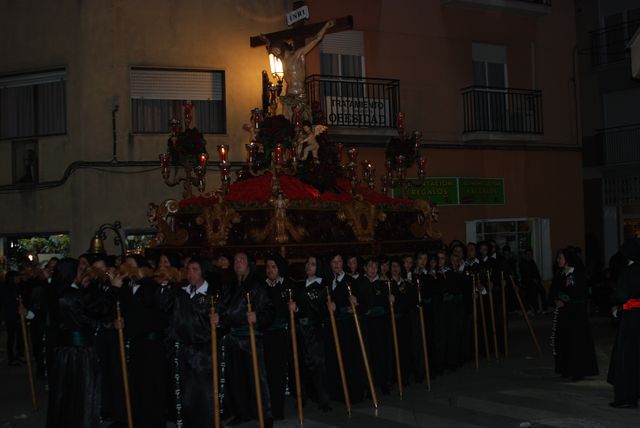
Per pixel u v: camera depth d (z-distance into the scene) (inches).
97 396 334.0
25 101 743.7
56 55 727.1
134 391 345.7
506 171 896.9
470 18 881.5
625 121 1021.8
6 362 589.0
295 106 564.7
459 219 863.1
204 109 753.6
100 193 711.1
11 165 738.2
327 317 402.3
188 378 337.7
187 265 351.3
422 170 607.5
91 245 588.7
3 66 741.9
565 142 938.7
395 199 583.8
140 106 732.0
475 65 891.4
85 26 717.9
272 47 594.9
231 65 757.9
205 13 750.5
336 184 557.6
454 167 864.9
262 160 553.6
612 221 1032.8
